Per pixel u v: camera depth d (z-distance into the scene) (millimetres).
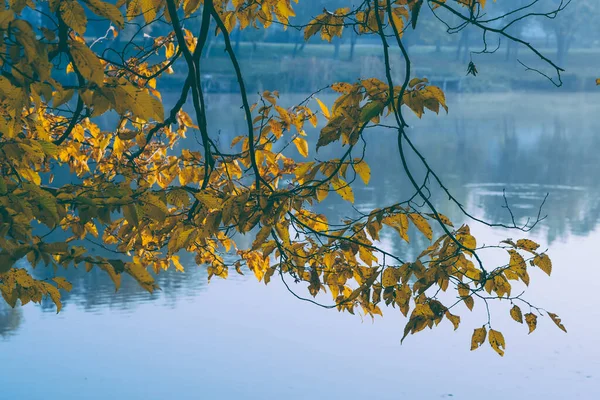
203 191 4141
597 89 110188
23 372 15492
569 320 18250
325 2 96500
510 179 38844
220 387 15008
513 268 4191
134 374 15508
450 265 4246
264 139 5621
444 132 60469
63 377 15328
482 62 116250
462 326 18172
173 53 6328
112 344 16922
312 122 5473
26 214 3273
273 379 15492
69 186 3799
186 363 16078
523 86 109500
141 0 4637
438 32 112125
